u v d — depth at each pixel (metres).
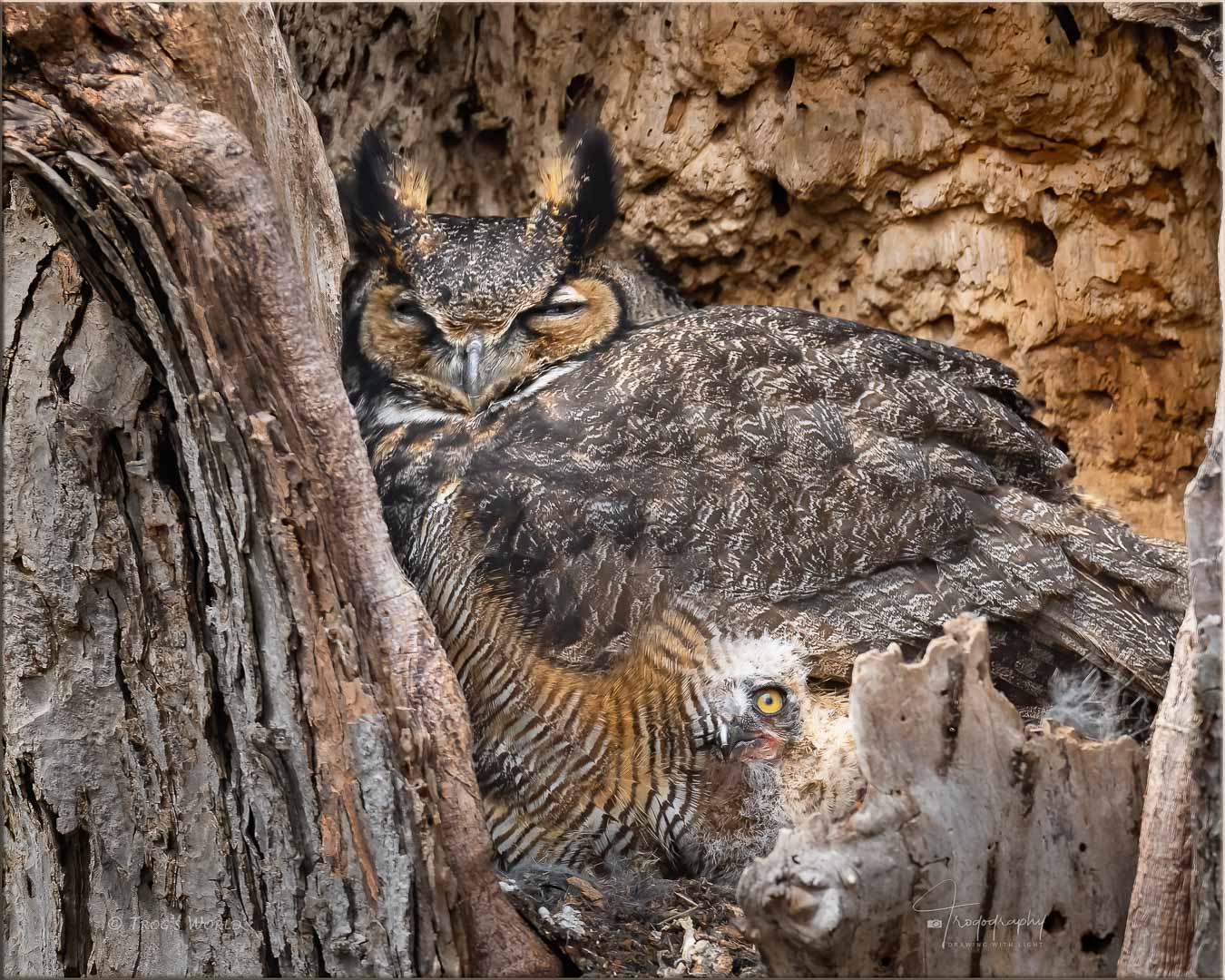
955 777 5.56
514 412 8.66
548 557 7.63
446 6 10.89
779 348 8.48
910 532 7.89
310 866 5.80
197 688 6.17
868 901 5.36
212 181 5.66
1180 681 5.64
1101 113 10.22
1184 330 10.67
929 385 8.54
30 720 6.57
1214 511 5.21
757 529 7.76
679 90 11.02
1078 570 8.08
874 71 10.59
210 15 6.21
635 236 11.31
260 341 5.77
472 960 6.02
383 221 9.04
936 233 10.84
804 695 7.45
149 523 6.27
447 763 6.04
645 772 7.57
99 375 6.36
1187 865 5.42
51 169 5.41
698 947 6.86
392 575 6.08
